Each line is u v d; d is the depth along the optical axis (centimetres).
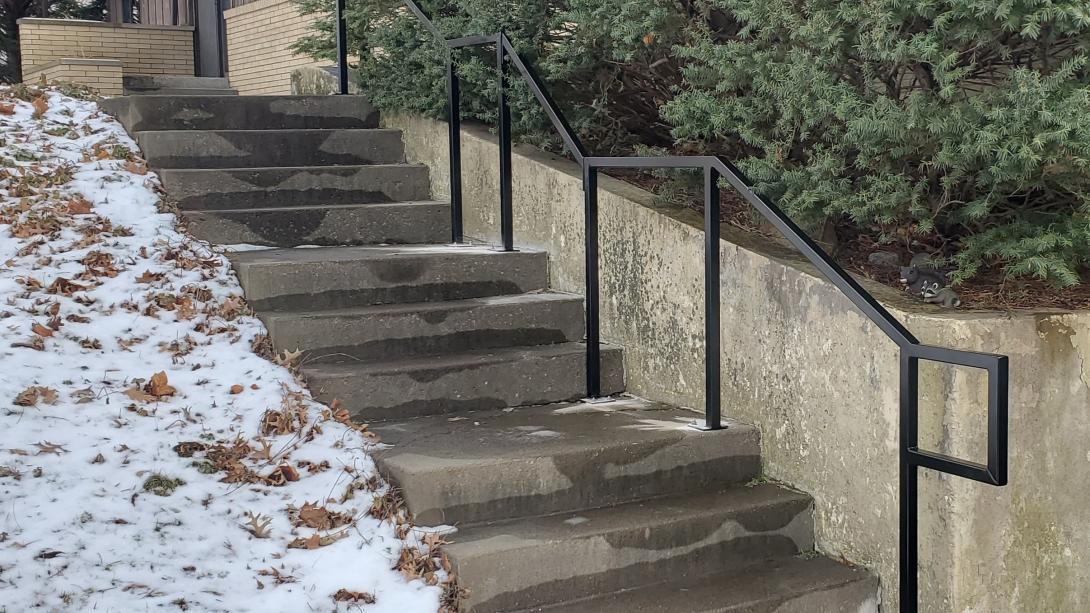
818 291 353
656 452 365
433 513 331
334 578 301
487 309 444
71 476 320
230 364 394
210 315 420
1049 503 328
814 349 357
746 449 382
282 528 320
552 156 513
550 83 511
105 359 384
